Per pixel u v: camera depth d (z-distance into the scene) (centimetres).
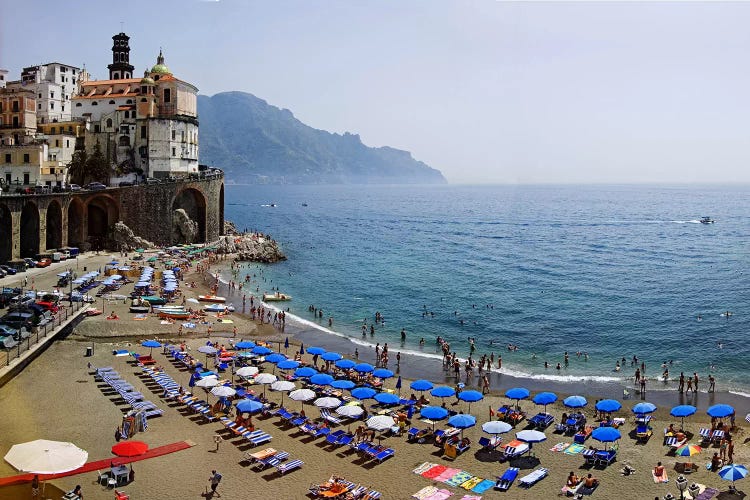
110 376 5206
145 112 13588
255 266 12694
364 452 4109
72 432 4200
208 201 13962
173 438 4247
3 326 5759
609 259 14062
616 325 8188
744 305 9244
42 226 10000
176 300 8762
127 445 3625
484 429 4269
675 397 5584
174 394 4941
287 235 19688
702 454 4262
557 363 6662
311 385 5469
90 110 14162
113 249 11894
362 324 8238
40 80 14412
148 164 13550
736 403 5441
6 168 12331
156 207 12688
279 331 7706
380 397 4894
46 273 9256
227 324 7712
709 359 6762
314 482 3731
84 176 12950
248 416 4575
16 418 4366
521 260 13975
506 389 5791
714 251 15325
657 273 12106
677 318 8512
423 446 4350
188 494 3512
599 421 4900
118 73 15212
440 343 7281
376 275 11975
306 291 10338
